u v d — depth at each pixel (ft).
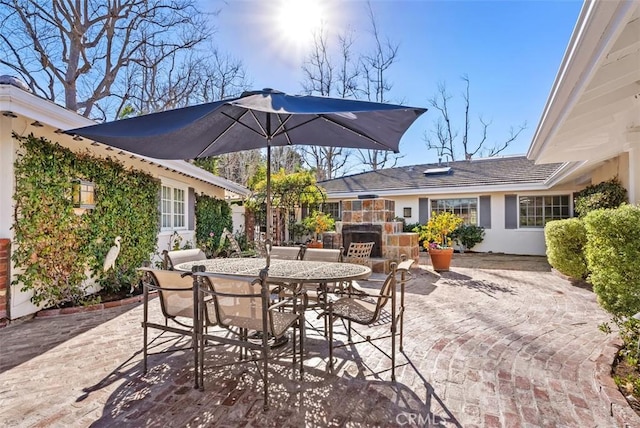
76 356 10.75
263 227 45.03
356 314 10.25
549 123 14.70
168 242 27.35
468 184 42.09
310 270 11.01
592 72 9.39
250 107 8.70
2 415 7.55
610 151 21.54
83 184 17.67
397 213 46.78
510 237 41.19
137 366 10.05
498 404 8.05
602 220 12.87
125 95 48.14
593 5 7.14
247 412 7.73
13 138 14.26
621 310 12.20
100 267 19.20
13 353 10.99
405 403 8.11
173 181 28.45
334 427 7.20
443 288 21.36
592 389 8.71
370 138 13.56
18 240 14.35
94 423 7.29
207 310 9.61
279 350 11.41
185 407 7.91
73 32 38.68
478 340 12.25
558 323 14.25
